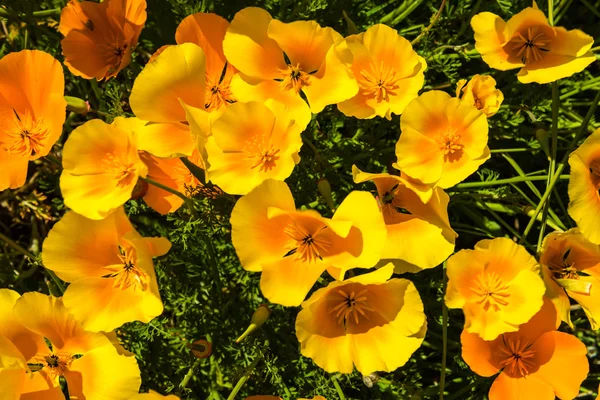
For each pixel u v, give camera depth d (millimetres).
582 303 445
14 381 429
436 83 535
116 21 464
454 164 439
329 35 435
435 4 541
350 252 415
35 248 544
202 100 443
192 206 436
